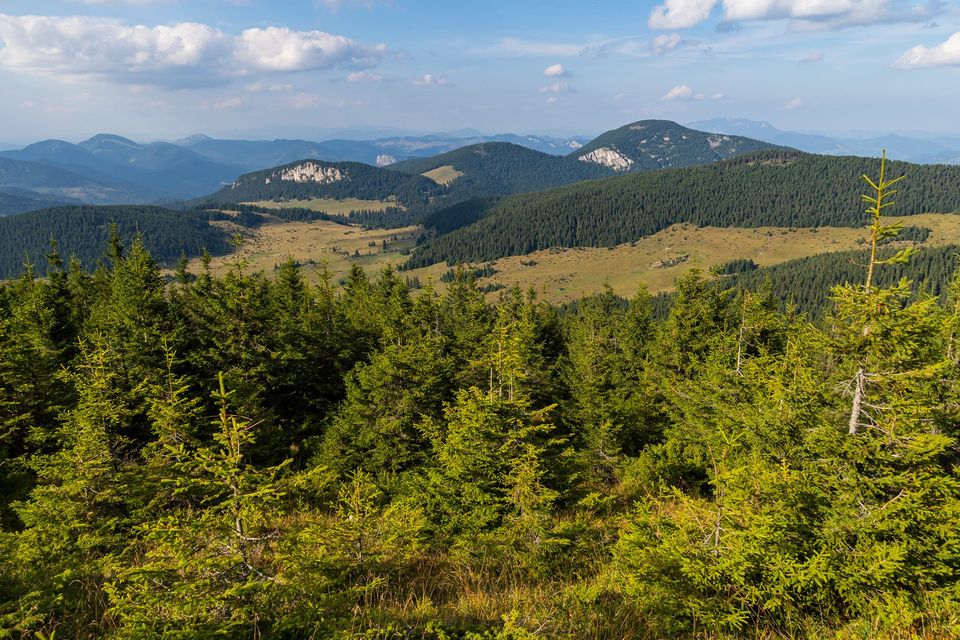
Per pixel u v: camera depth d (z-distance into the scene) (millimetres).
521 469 13047
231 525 7242
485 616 8438
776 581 8562
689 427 24797
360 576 9398
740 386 22891
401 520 11914
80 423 14406
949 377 12617
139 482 13977
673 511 11016
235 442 7465
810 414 10648
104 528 12898
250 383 24781
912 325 9727
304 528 9141
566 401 29984
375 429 23906
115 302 32312
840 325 11133
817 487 9430
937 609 7988
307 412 30844
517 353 18391
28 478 19000
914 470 9242
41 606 7234
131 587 6812
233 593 6316
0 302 38188
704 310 36062
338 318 37969
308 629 6711
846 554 8711
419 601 8945
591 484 24312
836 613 8461
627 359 45188
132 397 17859
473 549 12508
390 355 25812
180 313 29547
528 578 11469
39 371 23734
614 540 14375
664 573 9195
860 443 9594
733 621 8094
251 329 27609
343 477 23031
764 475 9211
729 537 9047
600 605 9227
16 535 11719
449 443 15031
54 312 34000
